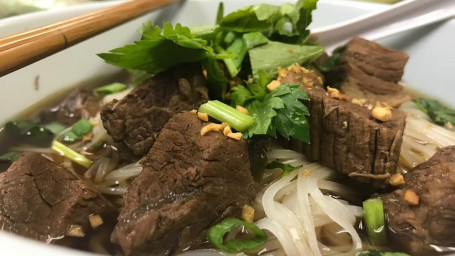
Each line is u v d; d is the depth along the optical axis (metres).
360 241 0.11
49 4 0.22
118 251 0.10
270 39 0.17
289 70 0.14
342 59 0.17
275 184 0.13
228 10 0.21
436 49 0.18
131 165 0.14
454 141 0.15
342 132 0.12
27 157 0.12
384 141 0.11
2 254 0.07
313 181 0.13
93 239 0.11
